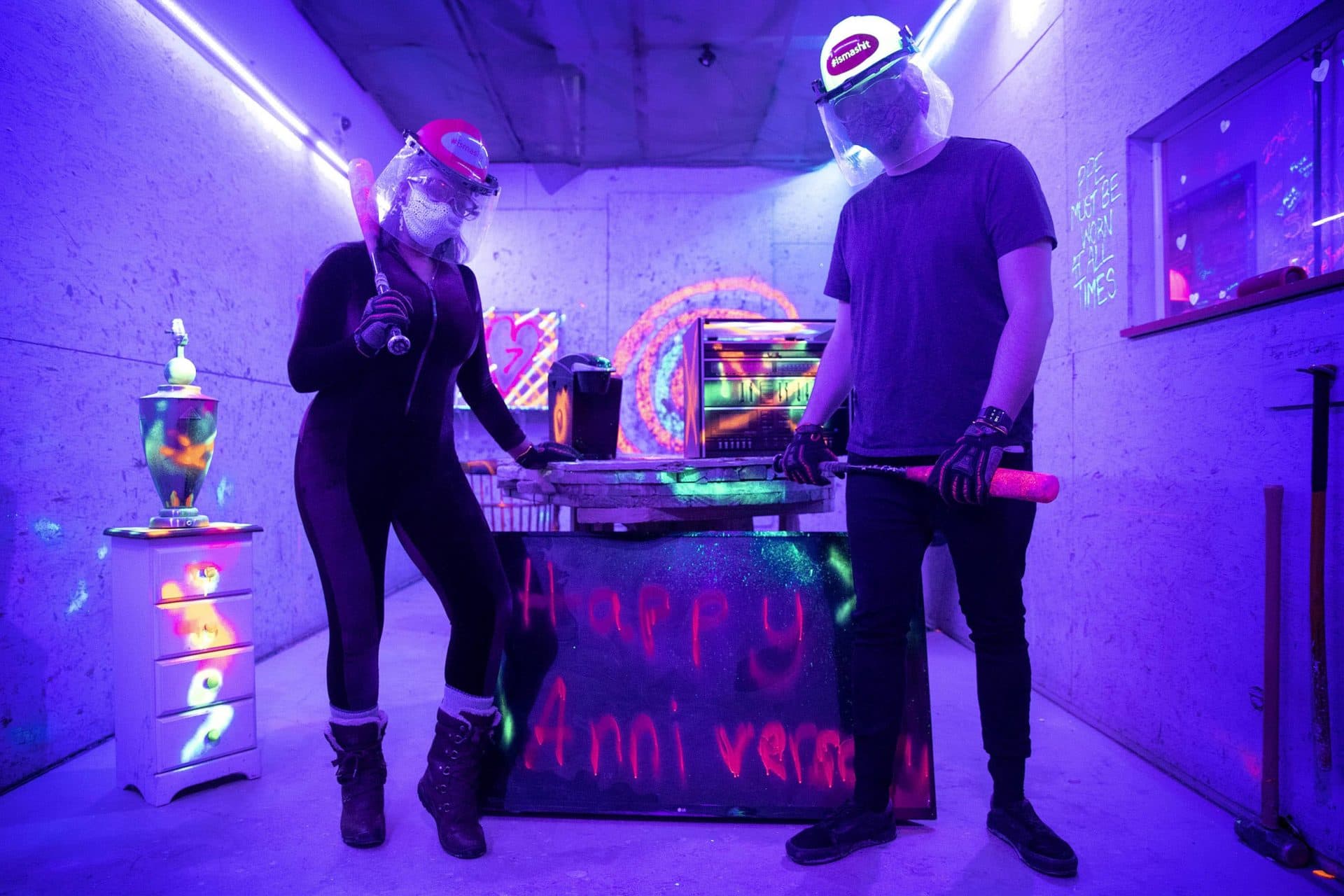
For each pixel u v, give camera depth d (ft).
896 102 5.02
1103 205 7.87
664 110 15.80
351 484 5.49
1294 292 5.36
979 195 5.07
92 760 7.43
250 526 6.99
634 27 12.78
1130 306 7.48
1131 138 7.46
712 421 7.91
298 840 5.70
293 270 12.51
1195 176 7.29
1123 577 7.52
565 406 7.86
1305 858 5.25
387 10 12.33
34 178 7.18
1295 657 5.50
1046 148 9.06
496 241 18.56
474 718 5.65
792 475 5.77
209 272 10.07
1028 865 5.23
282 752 7.55
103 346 8.06
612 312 18.52
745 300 18.51
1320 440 5.02
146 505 8.68
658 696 6.25
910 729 6.06
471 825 5.55
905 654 6.21
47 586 7.27
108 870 5.29
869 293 5.43
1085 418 8.20
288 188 12.35
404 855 5.45
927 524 5.42
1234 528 6.06
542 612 6.50
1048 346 9.02
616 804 5.99
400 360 5.50
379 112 15.90
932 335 5.16
